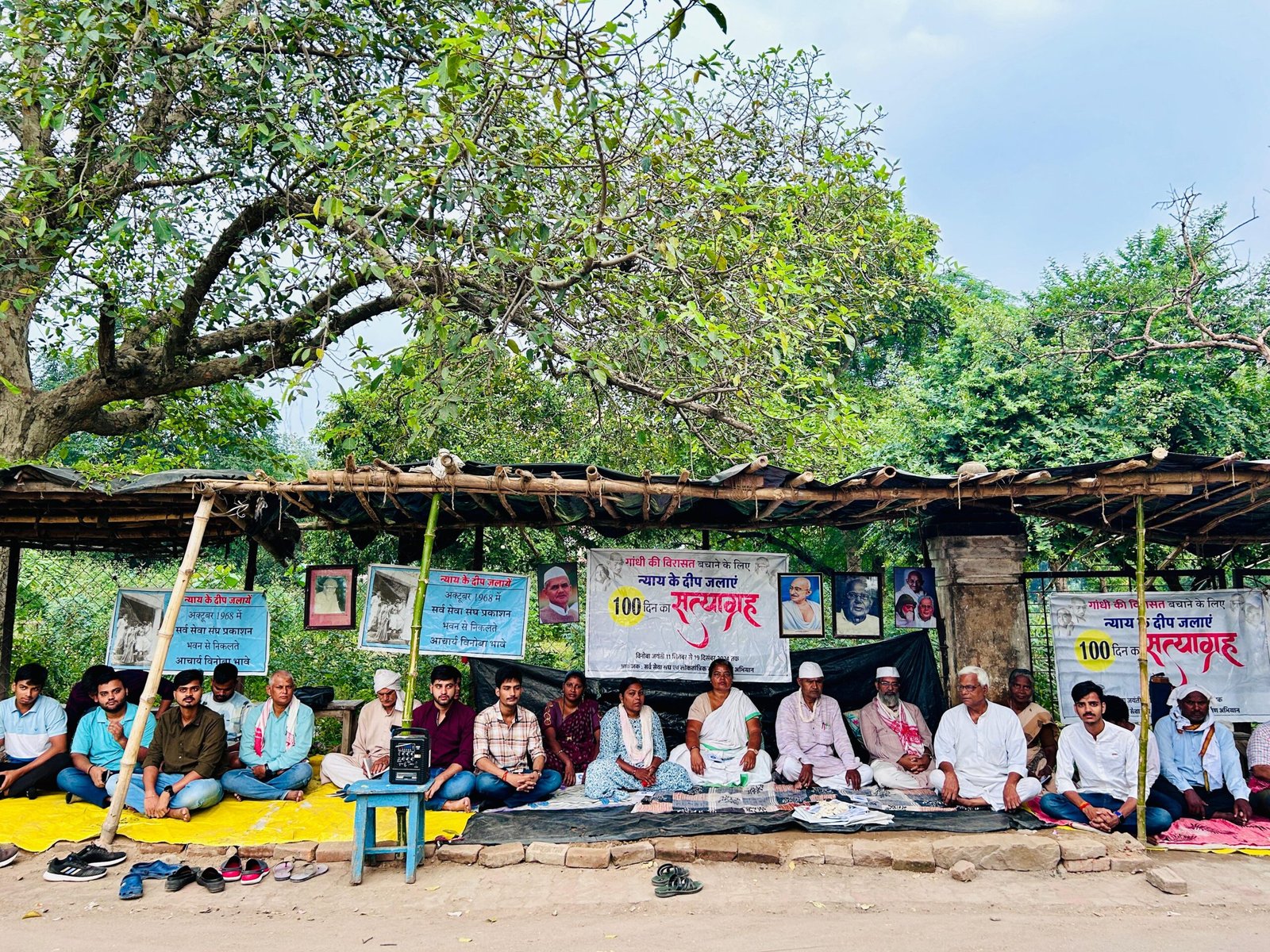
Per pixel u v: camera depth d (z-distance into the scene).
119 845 5.65
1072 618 7.57
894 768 6.87
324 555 14.39
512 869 5.33
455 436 11.36
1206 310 12.73
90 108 7.96
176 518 7.45
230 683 7.37
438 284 8.17
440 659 12.02
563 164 7.68
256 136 8.95
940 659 8.12
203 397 12.09
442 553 12.30
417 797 5.28
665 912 4.73
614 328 8.41
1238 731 8.71
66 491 6.38
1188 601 7.50
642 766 6.63
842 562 13.02
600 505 7.07
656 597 7.64
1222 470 5.86
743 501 6.64
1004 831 5.73
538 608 7.64
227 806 6.37
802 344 8.87
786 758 7.00
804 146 9.89
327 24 8.97
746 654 7.63
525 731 6.52
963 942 4.33
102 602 13.29
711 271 8.16
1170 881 4.99
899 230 11.48
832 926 4.54
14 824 5.90
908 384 13.43
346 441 11.46
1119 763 6.04
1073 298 13.71
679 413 9.13
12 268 8.36
